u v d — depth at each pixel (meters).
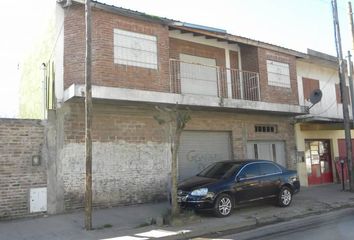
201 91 16.31
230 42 17.34
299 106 17.72
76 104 12.41
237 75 17.70
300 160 19.53
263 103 16.22
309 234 9.20
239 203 11.59
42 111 14.08
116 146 13.09
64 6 12.61
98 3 12.41
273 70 17.78
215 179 11.64
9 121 11.27
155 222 10.46
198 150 15.59
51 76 13.09
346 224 10.43
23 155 11.40
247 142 17.34
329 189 18.00
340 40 17.61
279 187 12.72
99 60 12.43
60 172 11.90
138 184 13.45
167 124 14.28
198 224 10.24
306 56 19.59
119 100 12.32
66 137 12.12
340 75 17.55
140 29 13.41
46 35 14.17
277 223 10.89
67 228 9.94
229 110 15.89
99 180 12.61
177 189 11.34
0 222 10.71
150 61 13.54
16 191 11.20
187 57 16.12
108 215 11.47
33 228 9.98
